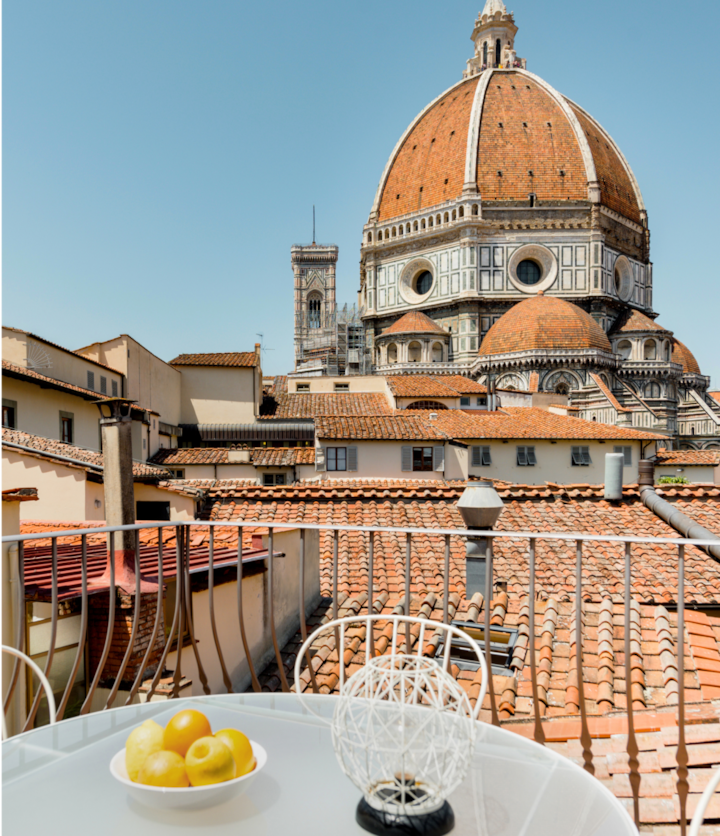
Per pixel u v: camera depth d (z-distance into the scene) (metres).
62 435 29.41
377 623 12.01
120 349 37.75
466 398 69.06
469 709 3.48
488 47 132.00
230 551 11.95
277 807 3.26
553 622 11.93
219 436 50.62
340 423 41.25
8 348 26.62
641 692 9.62
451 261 107.25
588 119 124.44
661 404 95.12
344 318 141.00
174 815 3.15
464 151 109.69
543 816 3.19
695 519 18.97
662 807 5.57
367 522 21.03
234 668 11.02
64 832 3.01
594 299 104.25
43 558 11.34
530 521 19.34
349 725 3.78
